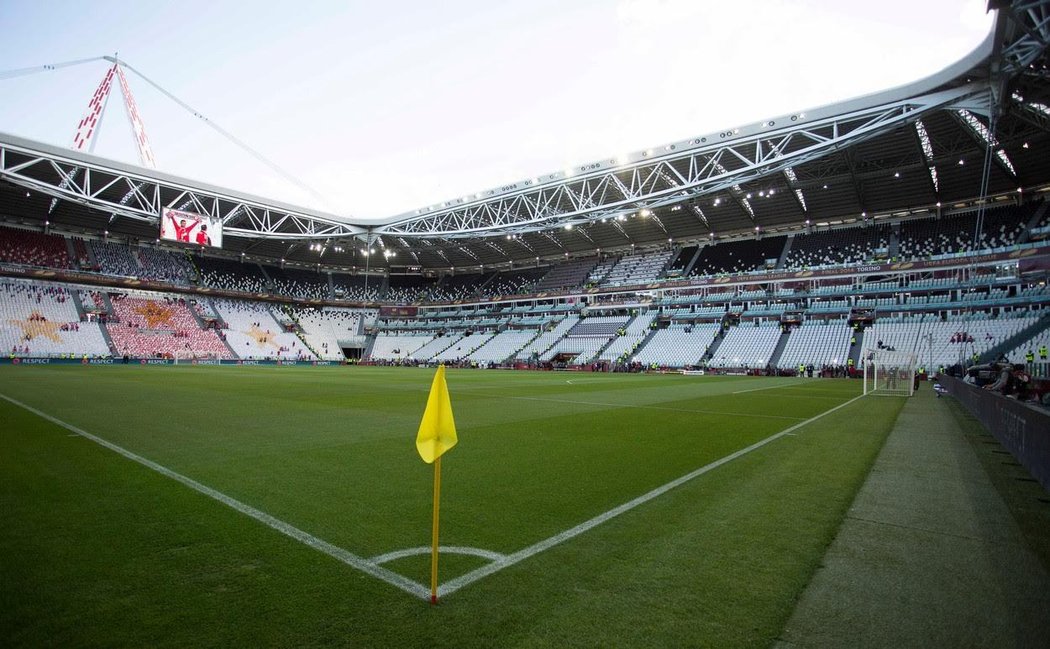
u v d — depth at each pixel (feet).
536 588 12.66
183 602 11.77
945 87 94.27
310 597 12.10
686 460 28.37
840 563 14.23
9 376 90.79
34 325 162.20
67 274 176.65
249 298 223.30
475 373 143.74
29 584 12.55
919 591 12.55
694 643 10.24
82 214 180.65
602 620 11.12
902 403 64.49
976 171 134.51
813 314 158.92
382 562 14.20
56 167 134.31
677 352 168.66
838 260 162.40
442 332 239.09
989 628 10.82
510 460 28.12
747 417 48.44
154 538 15.80
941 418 48.67
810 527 17.19
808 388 93.04
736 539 16.08
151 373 108.17
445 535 16.37
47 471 24.04
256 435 34.83
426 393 71.10
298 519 17.79
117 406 49.19
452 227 193.47
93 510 18.45
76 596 11.98
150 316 190.29
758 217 179.32
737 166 143.02
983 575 13.48
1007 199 148.56
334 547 15.26
